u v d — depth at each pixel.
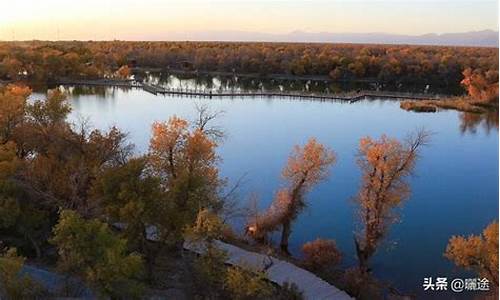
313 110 108.69
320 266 39.09
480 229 48.06
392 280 39.03
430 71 152.62
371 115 103.06
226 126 90.88
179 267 36.91
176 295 32.78
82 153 40.78
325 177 47.00
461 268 38.97
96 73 151.62
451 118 100.06
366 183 40.75
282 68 171.25
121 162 39.69
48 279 32.84
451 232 47.56
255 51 190.50
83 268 28.58
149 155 37.91
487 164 68.38
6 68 137.62
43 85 139.00
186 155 37.16
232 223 47.03
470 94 121.06
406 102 113.75
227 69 180.38
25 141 45.19
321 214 50.50
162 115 99.00
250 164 67.38
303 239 45.62
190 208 33.19
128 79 153.62
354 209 50.88
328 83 158.12
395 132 86.81
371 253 40.09
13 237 39.34
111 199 33.72
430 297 36.25
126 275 28.23
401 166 40.09
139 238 34.25
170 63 194.12
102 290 27.62
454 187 59.38
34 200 38.84
